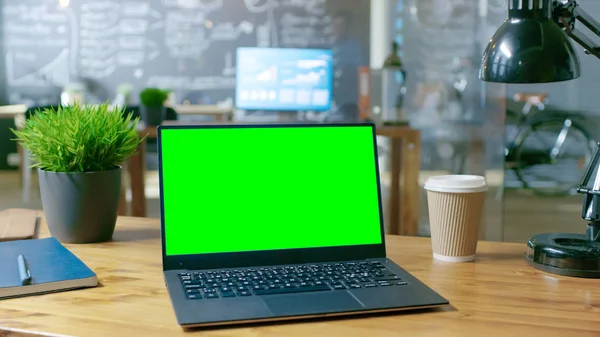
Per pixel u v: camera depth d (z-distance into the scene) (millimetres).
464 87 5074
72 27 5695
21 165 5352
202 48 5637
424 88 5125
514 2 1034
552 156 4809
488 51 1057
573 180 4762
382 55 5324
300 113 4355
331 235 1093
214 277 977
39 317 854
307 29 5504
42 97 5777
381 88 5180
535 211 4625
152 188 4148
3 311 875
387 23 5273
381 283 955
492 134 4984
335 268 1031
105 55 5711
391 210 4184
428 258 1153
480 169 4984
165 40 5648
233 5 5574
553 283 1005
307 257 1073
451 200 1099
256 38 5594
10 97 5812
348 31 5367
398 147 4133
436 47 5113
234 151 1085
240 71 4207
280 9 5531
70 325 825
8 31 5758
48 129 1208
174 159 1058
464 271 1070
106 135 1221
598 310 886
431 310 883
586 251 1041
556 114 4789
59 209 1221
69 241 1237
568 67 1009
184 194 1049
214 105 5594
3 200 5082
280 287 931
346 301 879
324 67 4258
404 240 1299
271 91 4242
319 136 1128
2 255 1090
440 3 5086
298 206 1090
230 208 1062
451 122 5055
